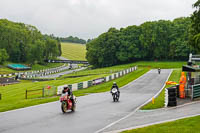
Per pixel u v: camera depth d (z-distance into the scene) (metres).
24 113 15.88
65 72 108.12
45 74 95.94
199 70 21.08
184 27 104.81
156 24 108.88
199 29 41.34
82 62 139.75
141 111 16.12
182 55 99.44
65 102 16.02
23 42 137.88
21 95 35.97
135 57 114.69
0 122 13.05
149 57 117.06
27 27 152.12
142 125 11.73
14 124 12.45
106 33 118.06
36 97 29.19
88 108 17.80
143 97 24.66
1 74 84.88
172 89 17.58
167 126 11.01
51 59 153.38
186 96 21.53
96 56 116.25
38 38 153.00
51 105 19.77
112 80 48.09
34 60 134.50
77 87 35.31
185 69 21.31
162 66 92.19
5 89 46.38
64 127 11.71
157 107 17.22
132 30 114.75
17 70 110.75
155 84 39.44
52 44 153.25
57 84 49.78
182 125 11.05
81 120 13.38
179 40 102.62
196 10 41.31
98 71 84.44
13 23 149.75
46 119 13.70
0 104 22.61
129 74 58.75
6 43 129.75
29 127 11.74
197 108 16.08
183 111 15.27
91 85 40.25
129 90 32.53
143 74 58.00
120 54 112.31
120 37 114.12
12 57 134.75
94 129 11.29
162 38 107.50
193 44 41.28
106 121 13.08
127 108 17.61
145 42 108.56
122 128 11.30
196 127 10.58
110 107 18.17
